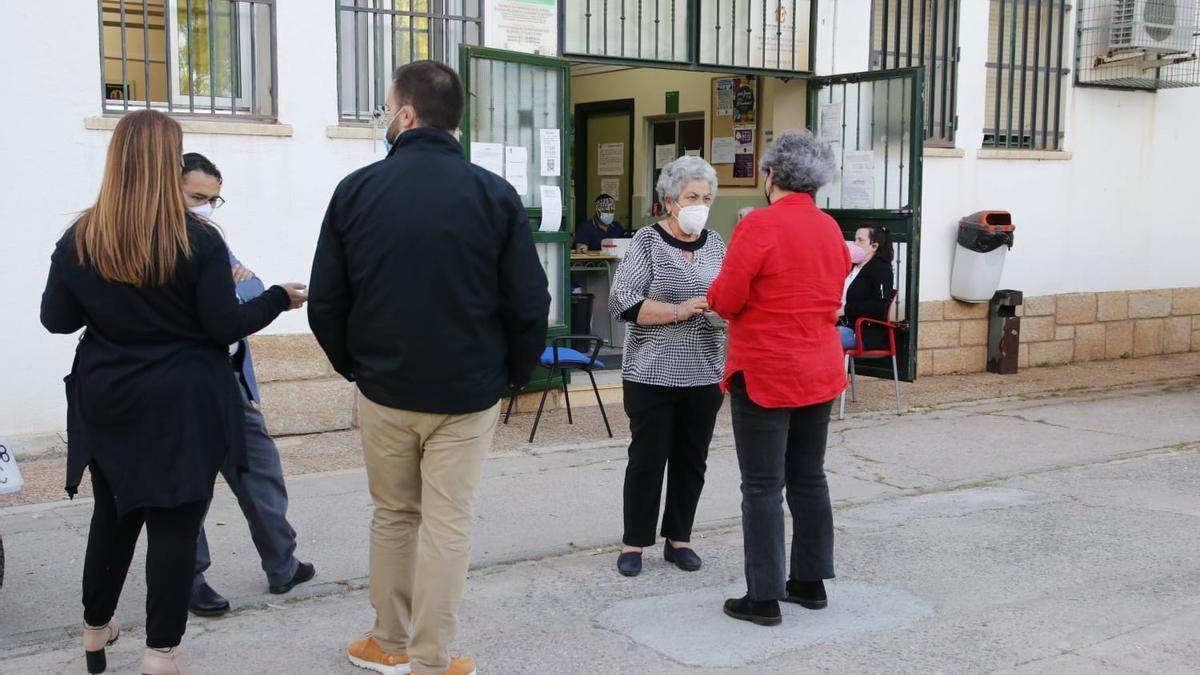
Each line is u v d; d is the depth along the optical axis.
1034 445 7.71
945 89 10.35
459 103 3.62
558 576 5.02
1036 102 11.03
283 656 4.07
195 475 3.51
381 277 3.42
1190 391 9.95
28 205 6.57
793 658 4.11
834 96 9.59
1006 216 10.24
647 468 4.94
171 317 3.51
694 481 5.08
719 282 4.29
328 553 5.19
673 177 4.85
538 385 8.41
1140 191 11.89
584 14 8.44
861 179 9.43
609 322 10.52
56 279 3.49
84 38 6.68
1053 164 11.15
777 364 4.25
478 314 3.49
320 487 6.28
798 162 4.32
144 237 3.38
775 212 4.29
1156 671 4.00
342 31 7.57
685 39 8.94
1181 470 7.04
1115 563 5.21
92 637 3.76
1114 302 11.78
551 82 8.30
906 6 10.06
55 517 5.63
